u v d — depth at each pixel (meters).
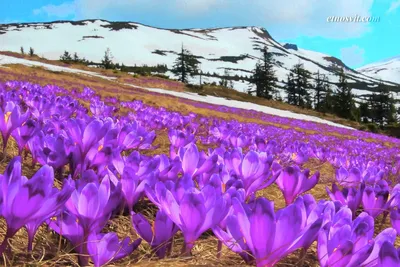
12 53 69.38
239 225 1.00
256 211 0.95
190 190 1.12
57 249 1.30
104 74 66.50
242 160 1.79
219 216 1.10
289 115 58.53
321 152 5.16
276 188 3.23
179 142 2.88
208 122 8.55
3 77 19.80
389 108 107.75
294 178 1.88
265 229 0.94
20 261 1.17
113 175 1.56
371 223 1.13
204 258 1.31
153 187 1.54
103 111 4.84
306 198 1.20
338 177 2.77
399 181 4.83
